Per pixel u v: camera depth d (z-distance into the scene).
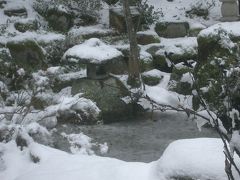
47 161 4.39
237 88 2.33
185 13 12.45
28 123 6.07
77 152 5.96
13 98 7.95
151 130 7.03
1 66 8.62
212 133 6.75
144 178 3.56
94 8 11.93
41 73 8.71
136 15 11.21
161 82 9.49
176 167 3.29
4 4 11.91
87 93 7.60
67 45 10.25
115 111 7.56
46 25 11.52
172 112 7.96
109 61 7.24
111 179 3.68
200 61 7.76
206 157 3.22
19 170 4.48
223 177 3.05
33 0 12.34
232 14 11.29
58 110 7.24
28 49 9.61
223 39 7.63
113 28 11.38
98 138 6.62
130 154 5.97
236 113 2.31
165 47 10.45
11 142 5.04
